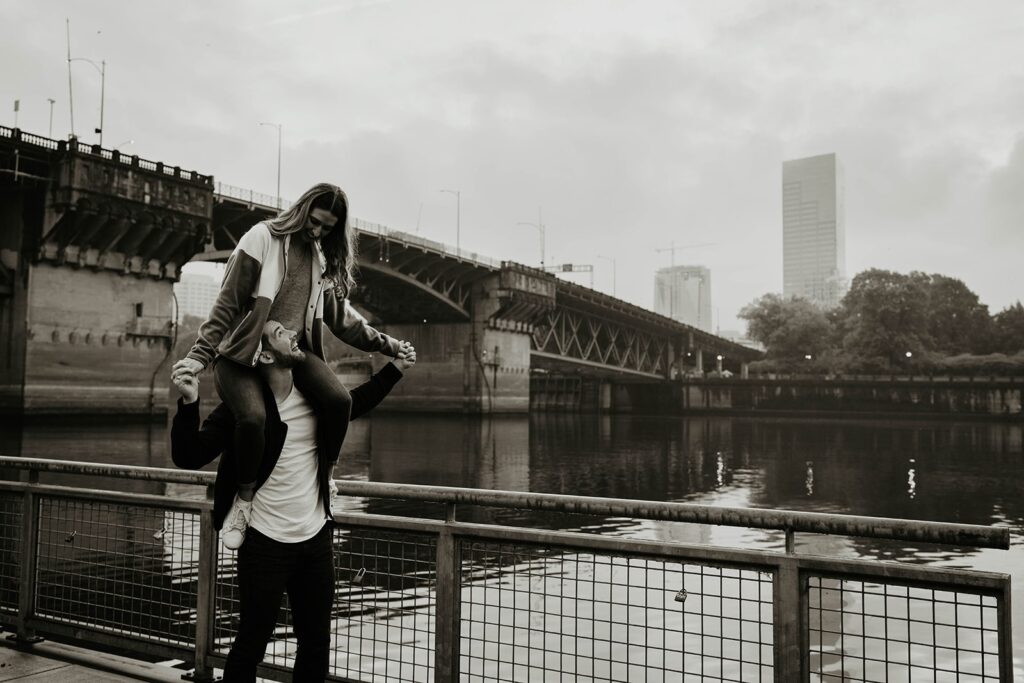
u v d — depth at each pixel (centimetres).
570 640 705
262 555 270
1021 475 3297
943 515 2244
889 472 3428
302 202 280
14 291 4684
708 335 13612
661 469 3497
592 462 3769
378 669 488
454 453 4138
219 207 5638
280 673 339
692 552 291
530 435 5875
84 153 4609
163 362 5281
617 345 11431
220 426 271
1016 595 1153
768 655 742
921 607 1041
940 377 10169
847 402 10206
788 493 2711
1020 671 778
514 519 1806
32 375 4609
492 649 658
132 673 379
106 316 4966
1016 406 9056
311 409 281
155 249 5131
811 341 12356
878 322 10956
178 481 375
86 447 3653
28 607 428
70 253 4750
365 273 6712
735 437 5959
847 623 956
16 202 4691
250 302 275
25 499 436
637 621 805
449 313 8331
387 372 306
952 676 758
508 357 8538
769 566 278
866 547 1599
